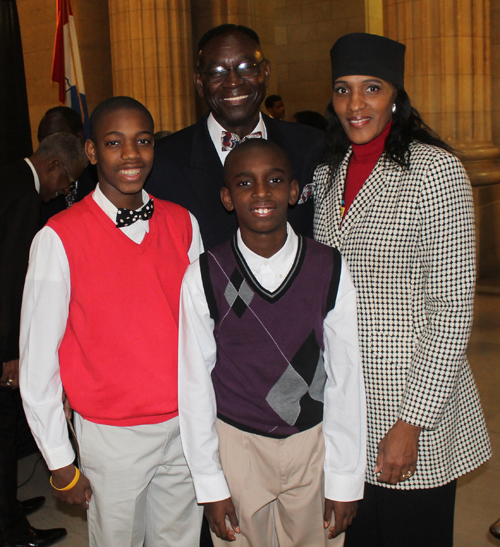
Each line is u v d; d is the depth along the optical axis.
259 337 1.55
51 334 1.55
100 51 7.66
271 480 1.63
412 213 1.51
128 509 1.67
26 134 8.26
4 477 2.35
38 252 1.55
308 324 1.55
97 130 1.60
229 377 1.60
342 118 1.65
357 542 1.82
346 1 8.87
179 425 1.66
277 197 1.50
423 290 1.56
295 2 9.26
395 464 1.55
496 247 5.68
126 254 1.62
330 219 1.72
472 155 5.25
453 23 5.06
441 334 1.49
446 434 1.60
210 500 1.58
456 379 1.51
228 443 1.63
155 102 6.27
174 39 6.19
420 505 1.63
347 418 1.57
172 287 1.69
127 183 1.59
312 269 1.54
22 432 3.18
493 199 5.53
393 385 1.58
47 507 2.74
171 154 1.98
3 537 2.40
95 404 1.61
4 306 2.22
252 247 1.54
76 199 2.91
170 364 1.64
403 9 5.15
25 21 7.84
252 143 1.53
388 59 1.57
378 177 1.60
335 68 1.64
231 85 1.87
